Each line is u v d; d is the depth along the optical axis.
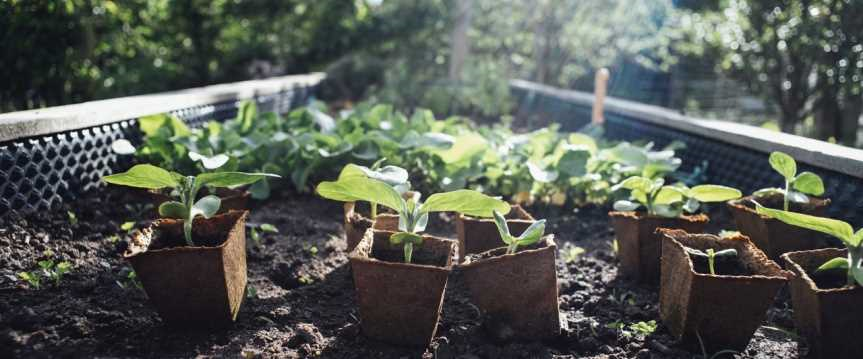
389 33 2.45
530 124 1.85
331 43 2.50
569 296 0.69
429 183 1.02
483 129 1.24
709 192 0.73
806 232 0.72
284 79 1.97
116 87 1.89
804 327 0.58
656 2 2.20
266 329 0.59
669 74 2.53
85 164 0.90
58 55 1.45
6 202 0.74
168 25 2.39
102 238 0.78
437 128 1.16
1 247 0.68
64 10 1.40
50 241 0.74
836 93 1.64
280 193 1.04
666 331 0.61
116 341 0.55
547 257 0.57
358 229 0.69
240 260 0.60
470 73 2.04
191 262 0.55
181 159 0.98
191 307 0.57
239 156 0.98
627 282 0.74
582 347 0.58
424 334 0.56
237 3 2.56
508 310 0.58
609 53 2.38
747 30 1.76
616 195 0.97
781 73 1.76
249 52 2.62
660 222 0.72
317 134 1.01
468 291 0.69
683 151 1.15
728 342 0.57
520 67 2.73
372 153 1.01
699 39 2.00
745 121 2.59
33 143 0.80
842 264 0.56
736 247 0.62
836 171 0.79
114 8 1.64
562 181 1.00
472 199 0.55
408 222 0.57
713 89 2.64
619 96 2.53
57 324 0.56
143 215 0.89
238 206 0.83
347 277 0.72
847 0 1.49
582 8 2.30
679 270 0.58
